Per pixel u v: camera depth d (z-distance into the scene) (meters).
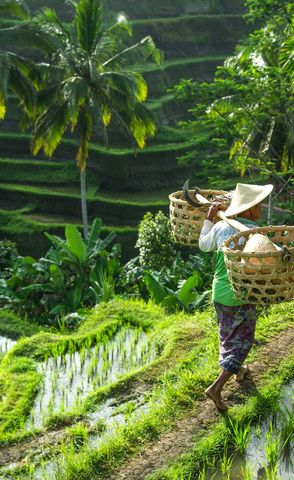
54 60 27.00
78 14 26.30
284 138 23.50
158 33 47.81
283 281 4.44
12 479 4.86
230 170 21.66
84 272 14.68
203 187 38.81
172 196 5.73
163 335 7.31
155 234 19.19
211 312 7.73
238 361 5.11
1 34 26.22
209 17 49.66
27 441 5.45
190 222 5.57
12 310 14.52
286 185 22.48
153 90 44.06
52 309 13.50
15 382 6.64
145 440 5.07
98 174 38.91
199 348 6.68
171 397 5.61
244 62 19.95
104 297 12.75
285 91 18.47
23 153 40.50
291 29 18.42
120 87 26.22
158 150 38.88
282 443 5.00
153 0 49.56
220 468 4.75
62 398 6.37
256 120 20.41
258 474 4.69
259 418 5.25
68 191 37.69
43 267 14.61
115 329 7.97
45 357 7.33
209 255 15.30
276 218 20.16
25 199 36.25
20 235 33.53
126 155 38.25
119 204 35.25
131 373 6.31
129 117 27.17
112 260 15.01
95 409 5.87
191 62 46.72
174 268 15.27
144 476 4.68
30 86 26.89
